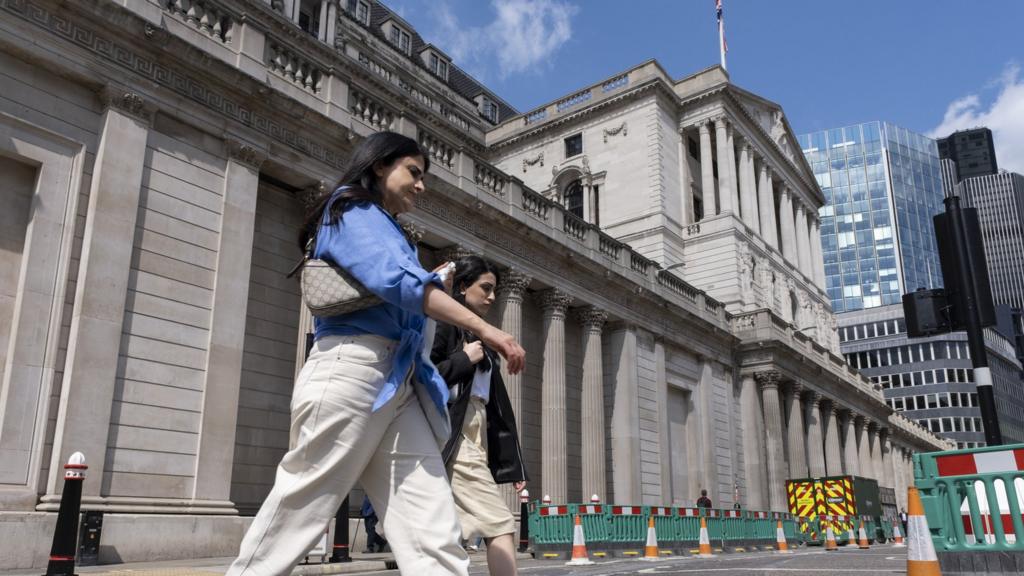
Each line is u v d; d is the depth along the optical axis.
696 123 45.12
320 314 2.34
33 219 12.97
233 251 15.68
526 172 47.69
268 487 16.77
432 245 21.80
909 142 154.12
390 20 45.81
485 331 2.21
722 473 34.06
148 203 14.45
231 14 16.83
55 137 13.48
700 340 34.31
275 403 17.30
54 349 12.76
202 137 15.70
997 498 7.86
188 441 14.23
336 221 2.36
